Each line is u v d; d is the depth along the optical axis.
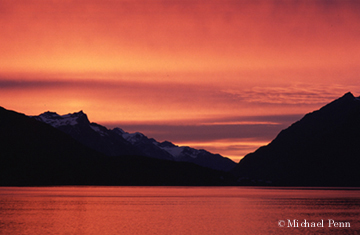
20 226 71.62
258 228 71.56
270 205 121.88
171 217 87.31
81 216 88.06
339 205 121.94
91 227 71.25
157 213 95.88
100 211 99.75
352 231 69.38
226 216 89.88
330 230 70.38
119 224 75.38
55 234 63.66
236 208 110.81
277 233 66.56
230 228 71.19
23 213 92.44
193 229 69.62
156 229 69.31
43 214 90.94
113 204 122.06
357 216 90.50
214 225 74.94
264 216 90.12
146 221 80.12
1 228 69.12
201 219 83.88
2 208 103.38
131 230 68.19
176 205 120.94
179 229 69.50
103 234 63.91
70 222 77.56
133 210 103.25
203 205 121.38
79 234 63.84
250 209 107.75
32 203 120.25
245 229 70.19
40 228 69.56
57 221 78.81
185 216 89.50
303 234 65.81
